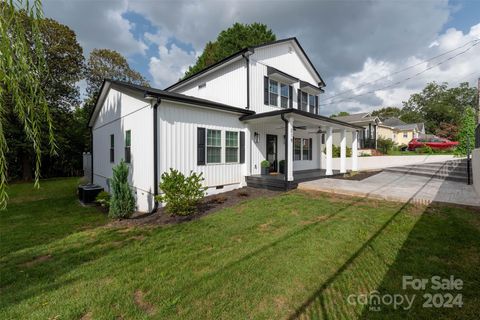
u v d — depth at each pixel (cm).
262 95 1048
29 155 1557
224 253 364
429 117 3984
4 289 282
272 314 227
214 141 826
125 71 2370
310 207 600
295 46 1238
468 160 796
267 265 320
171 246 402
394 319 215
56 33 1630
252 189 879
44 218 634
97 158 1224
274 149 1135
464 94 3944
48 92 1630
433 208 533
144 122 698
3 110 230
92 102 2211
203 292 264
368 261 318
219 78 1116
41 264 349
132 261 348
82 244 428
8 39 214
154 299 255
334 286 268
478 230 395
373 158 1590
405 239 379
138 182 738
